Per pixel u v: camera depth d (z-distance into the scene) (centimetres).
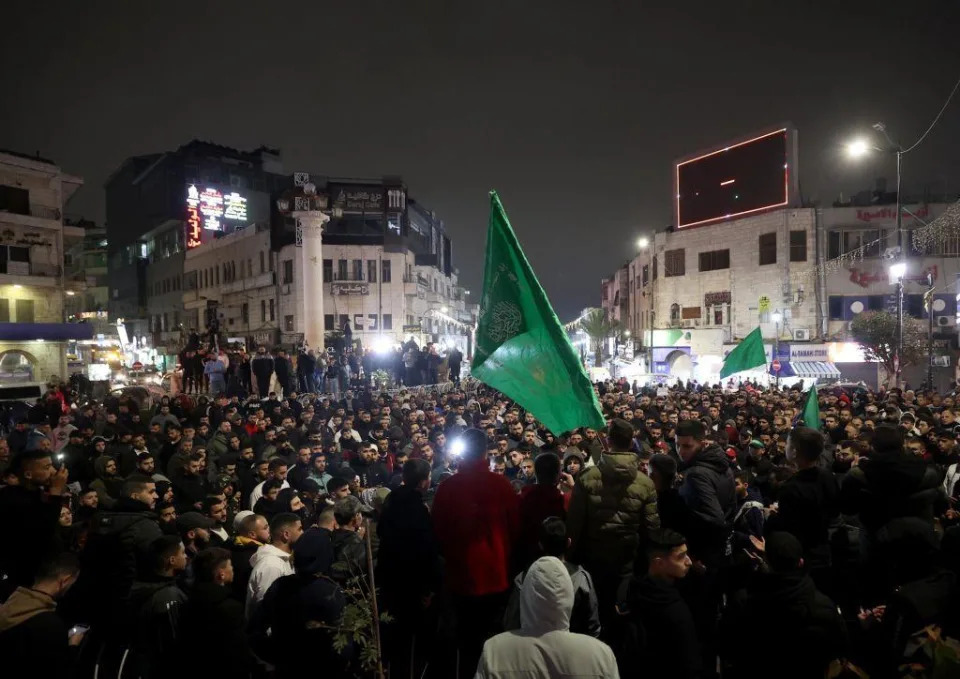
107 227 7975
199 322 6047
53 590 408
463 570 500
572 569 441
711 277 4125
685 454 549
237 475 953
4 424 1505
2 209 3678
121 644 518
